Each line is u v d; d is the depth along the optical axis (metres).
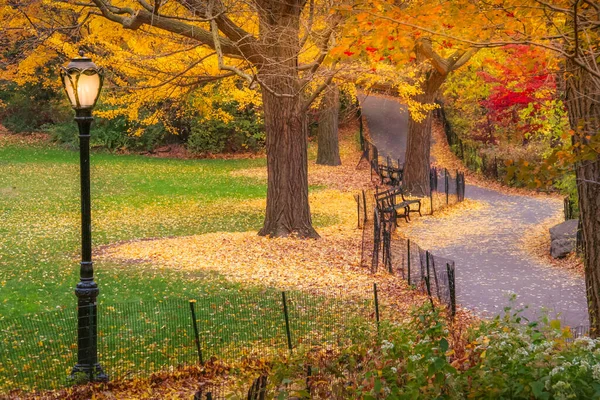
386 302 13.34
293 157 20.06
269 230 20.34
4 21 19.25
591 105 7.94
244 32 17.56
